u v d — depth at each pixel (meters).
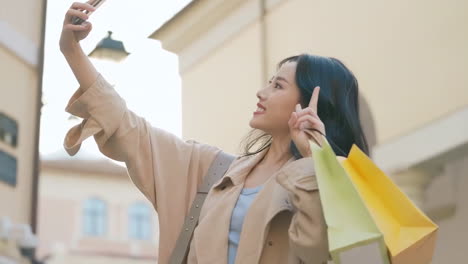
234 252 1.73
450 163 8.73
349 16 8.08
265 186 1.77
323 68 1.92
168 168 1.94
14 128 7.03
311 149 1.61
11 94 7.04
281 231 1.71
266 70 7.82
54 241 20.44
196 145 2.01
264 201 1.75
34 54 7.08
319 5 8.14
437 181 8.73
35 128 7.28
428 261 1.60
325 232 1.58
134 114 1.95
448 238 9.12
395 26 7.98
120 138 1.89
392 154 8.18
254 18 7.88
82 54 1.86
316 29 8.10
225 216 1.77
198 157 1.98
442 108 7.90
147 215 21.55
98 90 1.86
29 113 7.23
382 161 8.26
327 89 1.90
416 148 8.13
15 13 7.05
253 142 2.04
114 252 20.95
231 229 1.76
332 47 8.05
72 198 20.95
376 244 1.49
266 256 1.69
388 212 1.62
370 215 1.51
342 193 1.55
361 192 1.64
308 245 1.58
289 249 1.69
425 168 8.45
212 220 1.78
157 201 1.91
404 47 7.97
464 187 8.80
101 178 21.34
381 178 1.64
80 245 20.73
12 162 7.02
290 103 1.89
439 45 7.85
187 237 1.85
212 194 1.87
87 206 21.06
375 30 8.05
